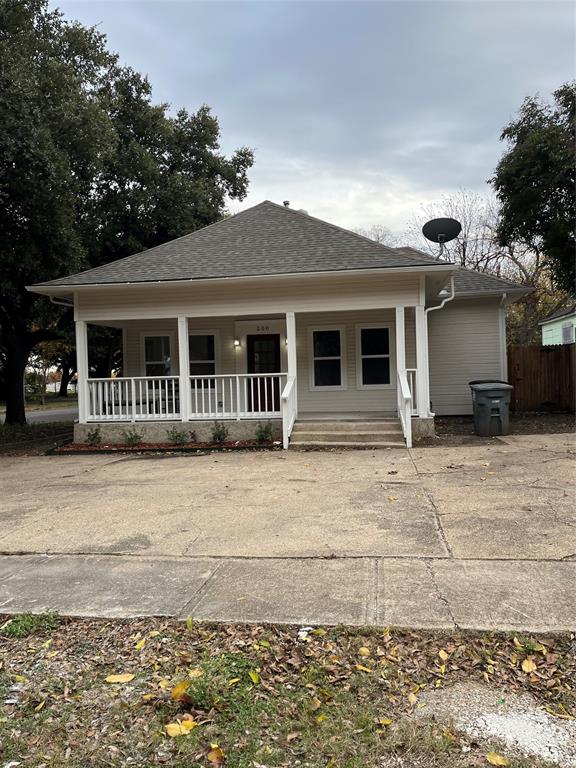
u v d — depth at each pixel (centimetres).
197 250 1262
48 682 284
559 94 1330
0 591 396
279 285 1145
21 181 1110
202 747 230
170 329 1423
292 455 978
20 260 1252
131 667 295
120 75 1777
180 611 353
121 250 1758
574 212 1330
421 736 229
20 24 1201
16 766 221
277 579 397
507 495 617
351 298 1127
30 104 1121
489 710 248
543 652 290
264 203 1463
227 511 599
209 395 1173
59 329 1850
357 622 325
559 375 1536
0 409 3494
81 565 445
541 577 383
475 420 1159
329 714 248
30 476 871
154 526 549
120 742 235
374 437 1065
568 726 235
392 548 454
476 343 1491
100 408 1200
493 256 2981
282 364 1390
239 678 278
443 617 327
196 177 1984
